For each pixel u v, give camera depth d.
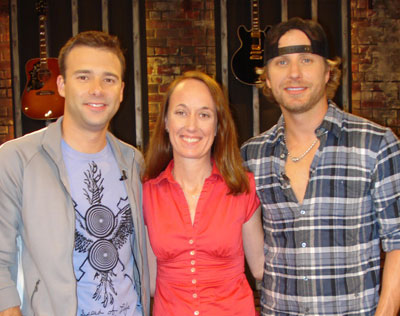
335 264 1.66
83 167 1.70
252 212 1.83
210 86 1.79
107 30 4.10
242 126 4.32
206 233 1.72
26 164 1.60
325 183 1.69
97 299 1.62
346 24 4.17
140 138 4.22
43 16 4.09
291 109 1.71
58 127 1.70
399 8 4.53
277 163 1.79
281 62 1.74
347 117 1.74
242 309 1.73
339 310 1.66
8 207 1.57
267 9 4.30
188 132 1.74
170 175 1.81
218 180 1.80
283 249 1.74
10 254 1.57
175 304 1.71
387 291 1.61
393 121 4.60
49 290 1.56
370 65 4.55
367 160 1.65
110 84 1.70
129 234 1.74
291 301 1.71
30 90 4.11
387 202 1.62
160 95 4.48
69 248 1.58
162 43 4.46
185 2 4.43
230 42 4.29
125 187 1.76
